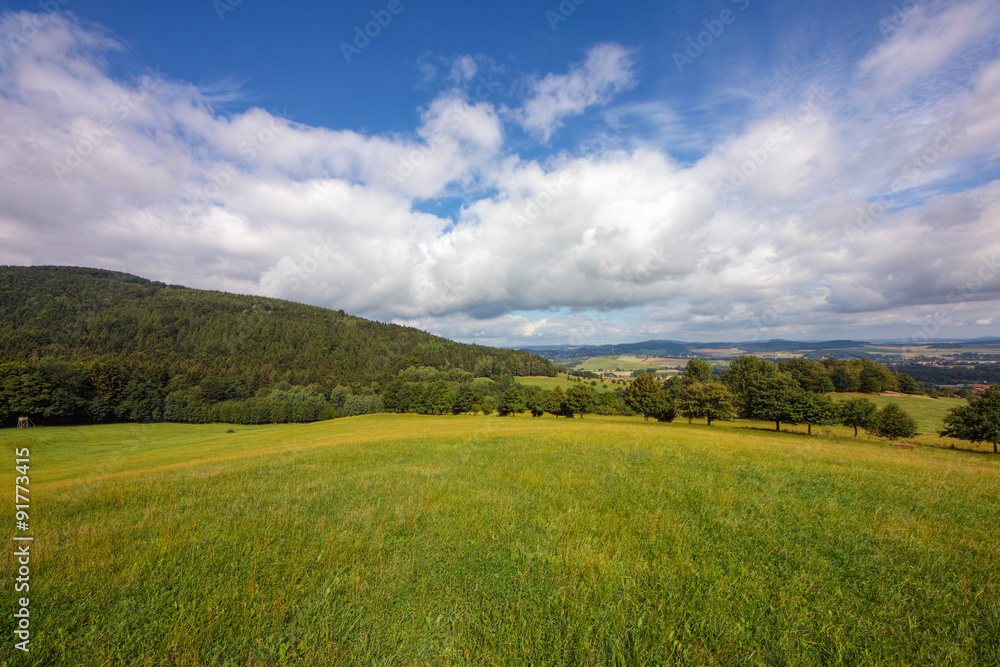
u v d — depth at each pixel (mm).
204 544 6281
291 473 12469
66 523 7949
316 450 18688
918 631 4039
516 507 7828
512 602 4465
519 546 5918
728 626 4027
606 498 8422
